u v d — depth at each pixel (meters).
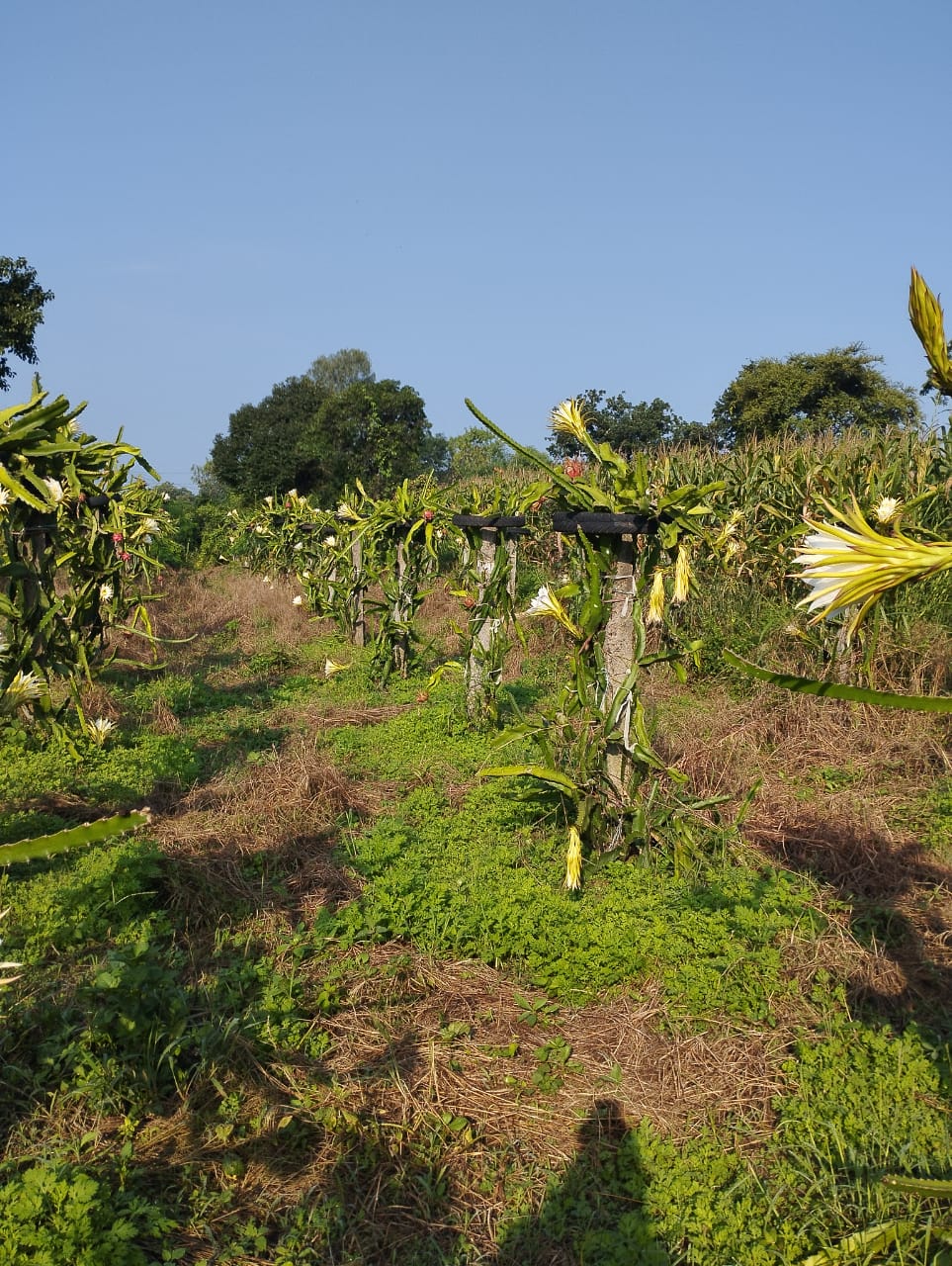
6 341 18.19
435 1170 2.34
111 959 2.69
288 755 5.34
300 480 29.17
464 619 9.88
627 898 3.49
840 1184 2.22
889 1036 2.77
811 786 4.82
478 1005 3.03
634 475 3.55
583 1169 2.34
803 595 6.76
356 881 3.83
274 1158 2.37
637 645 3.71
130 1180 2.25
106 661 6.11
